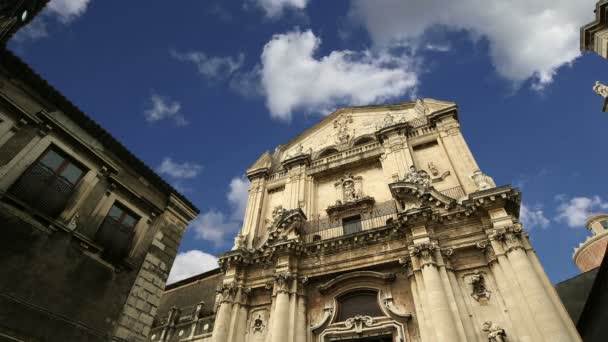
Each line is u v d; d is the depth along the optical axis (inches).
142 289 575.8
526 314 554.3
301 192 1008.2
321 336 689.0
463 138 902.4
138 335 544.4
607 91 687.1
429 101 1081.4
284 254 815.1
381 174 964.6
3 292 414.9
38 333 432.5
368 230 772.6
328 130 1245.1
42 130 510.0
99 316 504.7
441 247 697.0
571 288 941.2
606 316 654.5
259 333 755.4
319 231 882.1
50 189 497.7
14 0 468.4
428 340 589.6
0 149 458.3
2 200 445.7
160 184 673.0
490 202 679.1
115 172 594.6
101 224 550.0
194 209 718.5
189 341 981.2
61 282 475.5
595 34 673.6
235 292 814.5
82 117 563.5
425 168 903.1
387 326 649.6
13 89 490.9
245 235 975.0
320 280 790.5
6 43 477.4
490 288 632.4
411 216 724.0
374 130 1123.3
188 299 1187.9
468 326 590.9
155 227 636.7
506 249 625.0
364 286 729.0
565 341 491.5
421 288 651.5
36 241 465.1
